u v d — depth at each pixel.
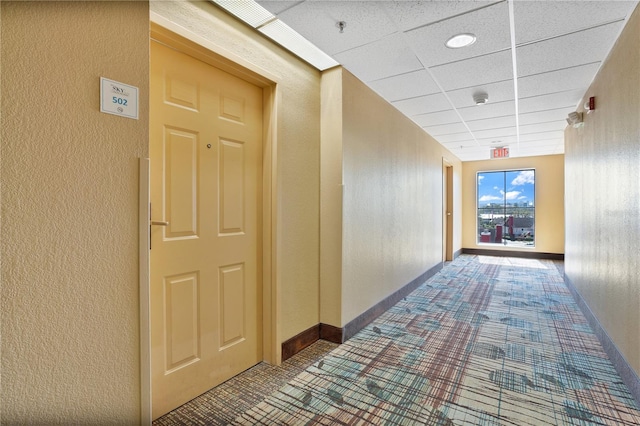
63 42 1.15
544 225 7.34
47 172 1.11
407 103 3.78
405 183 4.29
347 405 1.95
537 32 2.28
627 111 2.21
